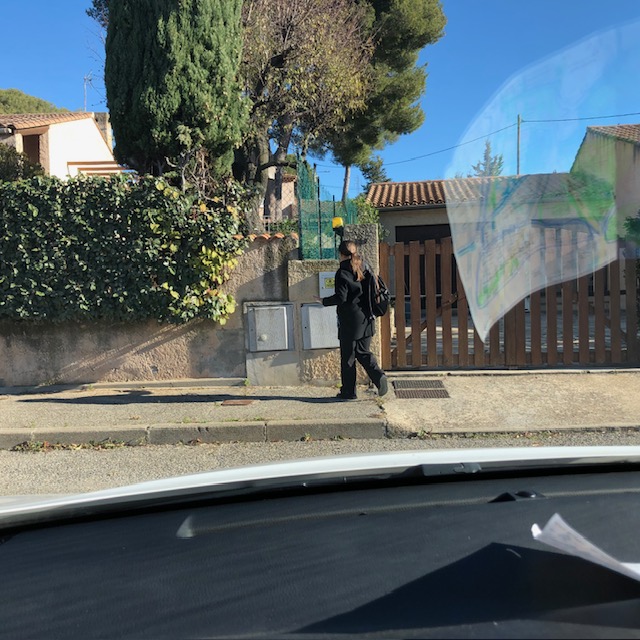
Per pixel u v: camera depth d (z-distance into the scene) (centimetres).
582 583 141
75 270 712
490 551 170
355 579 159
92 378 737
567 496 227
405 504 226
